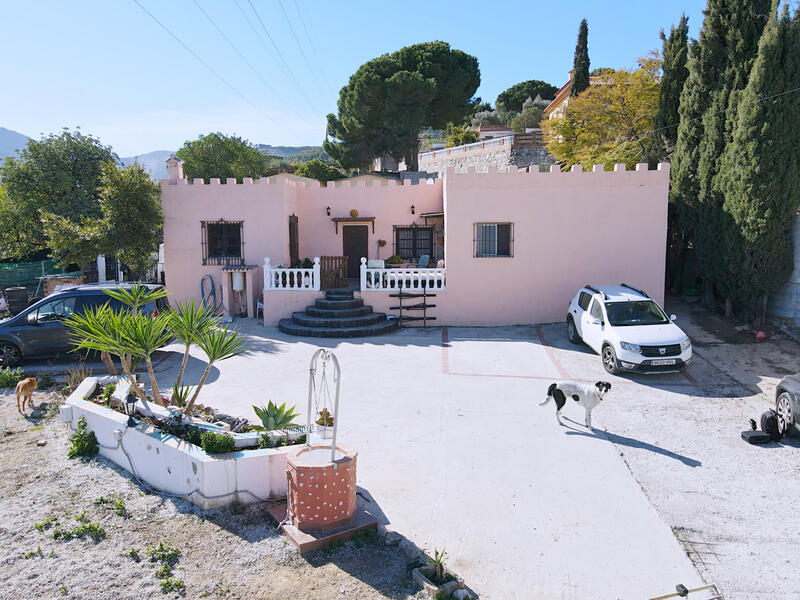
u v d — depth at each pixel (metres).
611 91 23.08
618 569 5.40
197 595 4.89
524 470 7.46
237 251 18.41
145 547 5.59
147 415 7.52
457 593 4.94
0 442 8.24
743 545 5.88
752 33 14.91
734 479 7.34
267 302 16.80
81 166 23.80
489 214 16.56
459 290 16.80
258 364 12.63
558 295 16.75
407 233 20.34
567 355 13.62
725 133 15.27
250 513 6.21
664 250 16.50
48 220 18.45
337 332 15.38
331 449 6.16
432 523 6.14
